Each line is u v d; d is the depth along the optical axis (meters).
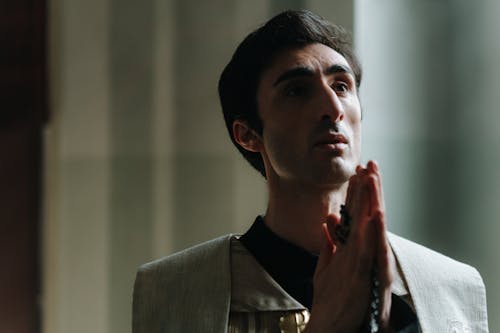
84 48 3.40
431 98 3.11
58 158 3.42
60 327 3.38
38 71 3.42
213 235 3.28
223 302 1.20
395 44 3.09
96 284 3.36
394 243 1.31
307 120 1.15
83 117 3.40
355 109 1.19
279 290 1.18
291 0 3.18
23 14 3.43
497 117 3.11
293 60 1.19
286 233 1.22
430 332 1.21
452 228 3.09
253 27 3.25
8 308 3.41
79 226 3.38
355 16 3.04
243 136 1.32
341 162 1.14
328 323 1.03
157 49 3.35
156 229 3.32
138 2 3.37
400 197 3.08
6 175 3.44
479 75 3.12
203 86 3.31
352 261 1.02
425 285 1.26
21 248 3.42
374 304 1.01
